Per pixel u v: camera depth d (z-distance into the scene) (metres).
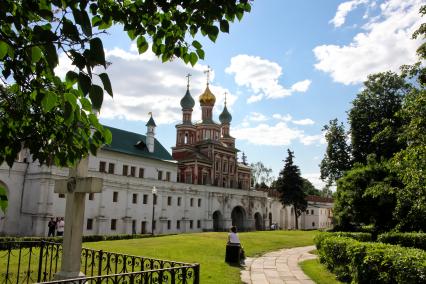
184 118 80.44
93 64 3.64
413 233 22.75
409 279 10.30
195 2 5.18
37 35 3.58
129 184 53.31
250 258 22.89
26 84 4.92
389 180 23.91
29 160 46.59
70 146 6.12
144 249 23.20
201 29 5.32
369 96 43.97
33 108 5.91
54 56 3.57
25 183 45.66
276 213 89.44
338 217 29.80
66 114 4.15
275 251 28.27
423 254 11.15
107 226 49.72
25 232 43.97
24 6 4.06
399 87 42.88
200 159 72.50
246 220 74.69
